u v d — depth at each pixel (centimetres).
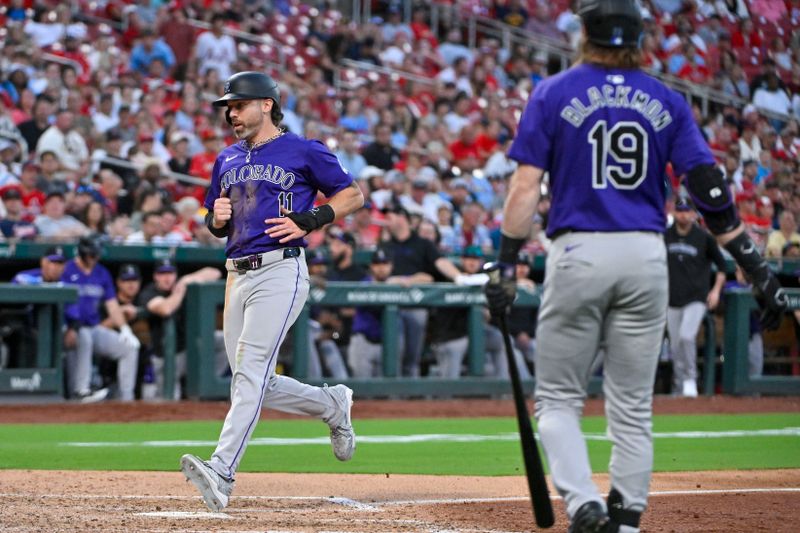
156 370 4478
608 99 1443
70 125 5238
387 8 8356
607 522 1382
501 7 8338
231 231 2031
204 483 1789
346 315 4584
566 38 8400
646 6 6594
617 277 1428
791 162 6300
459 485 2281
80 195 4706
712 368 5188
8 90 5528
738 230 1479
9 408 4091
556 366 1477
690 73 6625
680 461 2784
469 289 4728
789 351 5278
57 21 6425
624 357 1467
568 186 1451
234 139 5897
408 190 5634
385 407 4359
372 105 6869
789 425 3834
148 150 5350
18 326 4253
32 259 4462
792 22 6750
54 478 2309
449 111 7019
